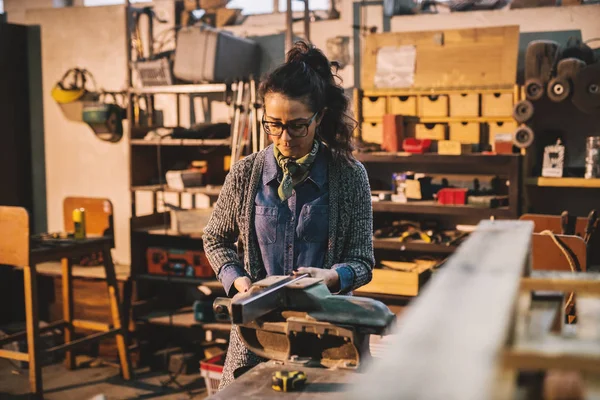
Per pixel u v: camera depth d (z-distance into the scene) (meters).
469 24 3.95
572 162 3.77
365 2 4.14
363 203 1.93
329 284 1.70
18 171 5.07
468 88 3.63
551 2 3.80
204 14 4.59
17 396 3.94
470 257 0.89
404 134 3.80
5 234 3.64
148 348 4.41
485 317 0.63
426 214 4.02
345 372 1.37
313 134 1.83
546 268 2.76
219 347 4.30
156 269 4.34
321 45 4.26
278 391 1.28
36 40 5.04
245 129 4.02
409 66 3.79
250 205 1.92
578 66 3.37
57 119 5.03
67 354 4.35
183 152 4.70
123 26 4.75
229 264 1.94
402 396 0.48
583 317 0.97
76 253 3.90
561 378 0.70
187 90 4.18
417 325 0.61
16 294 5.03
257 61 4.42
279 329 1.43
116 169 4.88
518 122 3.48
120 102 4.80
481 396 0.47
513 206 3.47
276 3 4.53
